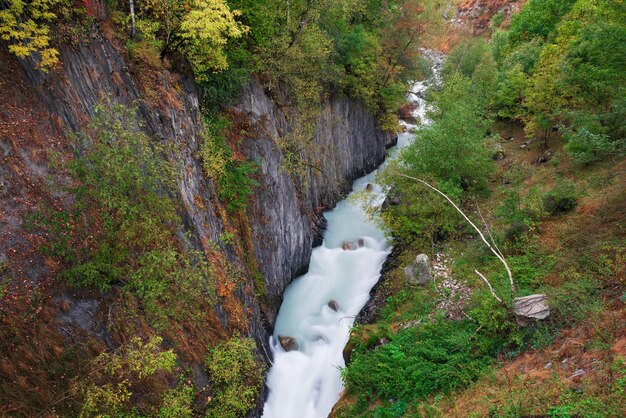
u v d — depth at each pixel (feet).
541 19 108.37
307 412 44.45
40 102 29.17
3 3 27.25
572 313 35.17
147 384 29.32
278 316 54.49
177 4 39.40
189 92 43.42
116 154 28.22
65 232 27.89
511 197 55.26
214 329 37.58
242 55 52.16
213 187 44.75
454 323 43.14
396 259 62.34
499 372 34.55
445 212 57.72
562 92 68.03
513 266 45.34
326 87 73.15
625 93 46.47
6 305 24.20
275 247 54.24
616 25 44.88
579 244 43.52
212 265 39.11
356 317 54.24
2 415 21.99
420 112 123.44
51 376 24.84
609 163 56.44
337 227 73.41
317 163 70.54
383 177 65.87
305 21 62.08
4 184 26.00
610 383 27.48
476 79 97.25
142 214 29.50
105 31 34.86
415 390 37.14
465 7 208.03
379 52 88.74
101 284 28.60
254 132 52.80
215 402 35.12
